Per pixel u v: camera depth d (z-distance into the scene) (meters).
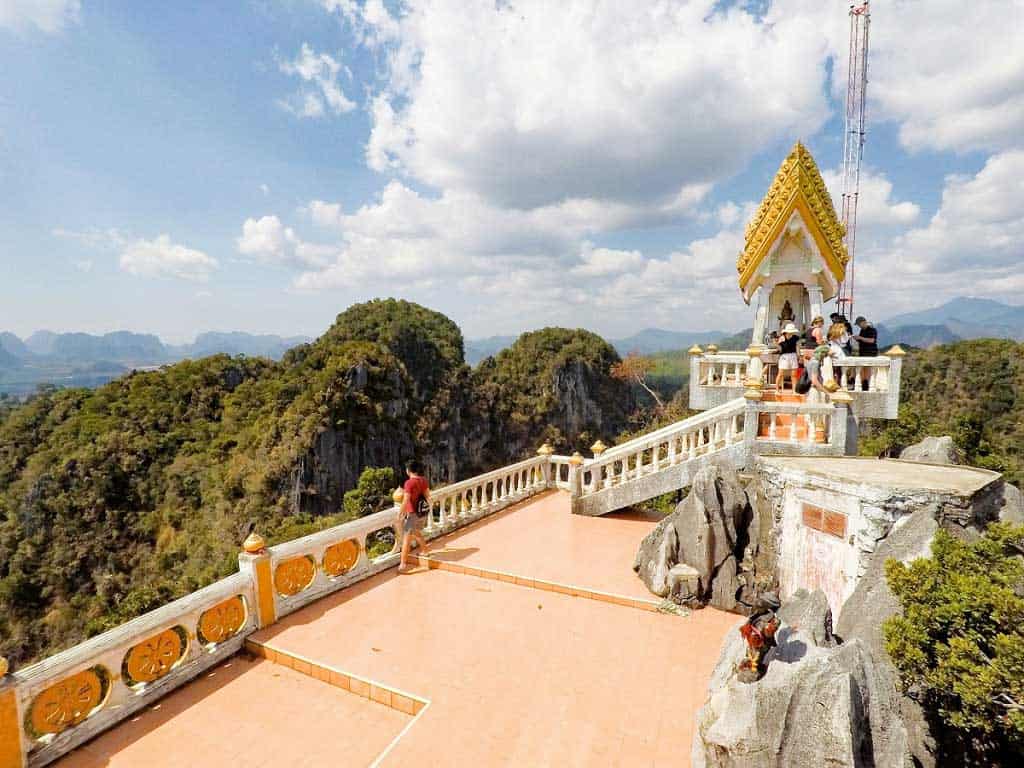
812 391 10.91
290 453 67.94
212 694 5.69
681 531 7.80
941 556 4.44
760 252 11.96
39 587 59.59
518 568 8.60
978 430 18.27
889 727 3.57
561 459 14.20
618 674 5.79
